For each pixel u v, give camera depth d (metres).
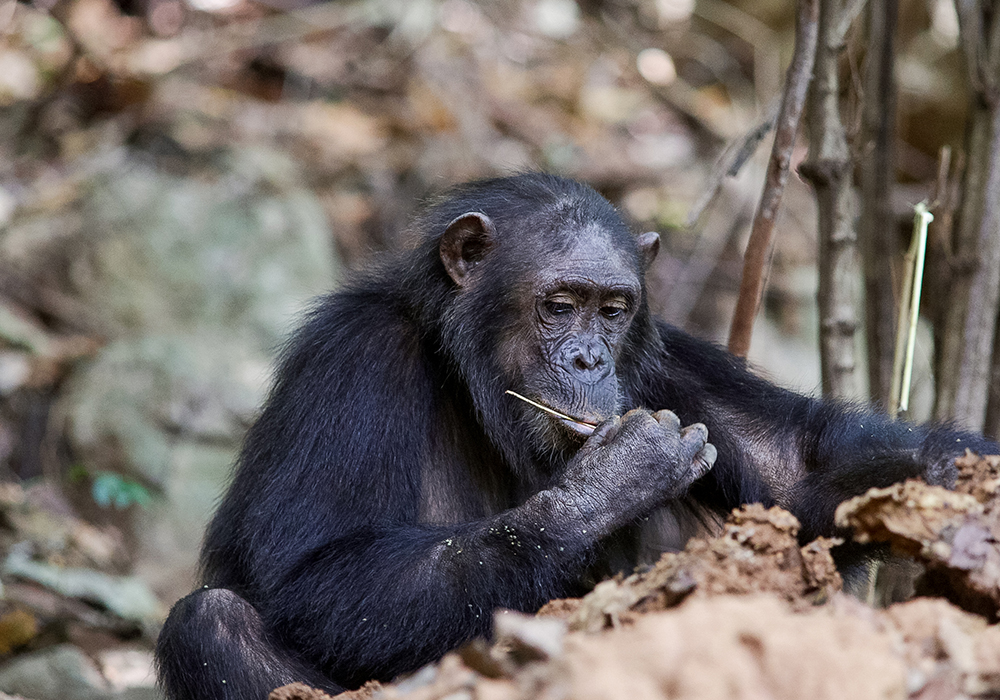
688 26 28.62
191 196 22.48
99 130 24.45
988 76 11.13
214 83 26.05
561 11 29.23
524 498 10.48
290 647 9.43
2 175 23.44
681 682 5.05
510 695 5.27
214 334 21.45
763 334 22.91
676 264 23.34
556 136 25.62
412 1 27.91
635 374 10.70
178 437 19.73
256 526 9.76
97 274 21.75
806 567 6.43
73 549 17.42
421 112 25.86
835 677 5.10
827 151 11.02
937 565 6.34
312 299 11.67
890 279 11.91
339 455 9.79
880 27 11.91
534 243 10.20
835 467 9.91
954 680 5.54
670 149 25.61
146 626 14.77
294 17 27.78
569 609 6.71
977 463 6.88
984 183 11.05
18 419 19.92
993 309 11.07
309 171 24.56
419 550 9.02
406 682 6.08
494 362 10.23
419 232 11.30
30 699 11.98
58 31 26.19
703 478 10.89
